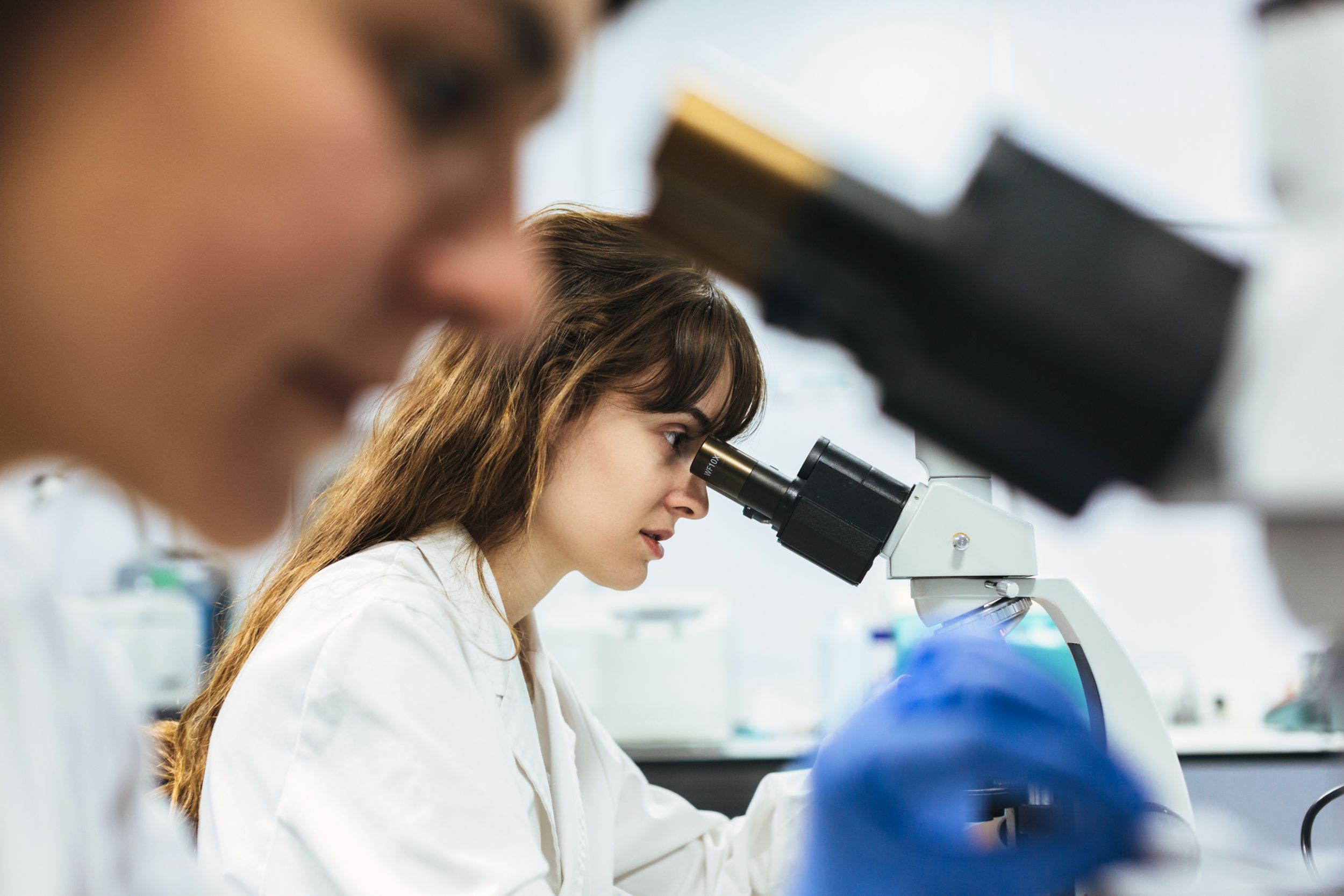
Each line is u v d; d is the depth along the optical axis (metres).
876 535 0.85
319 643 0.84
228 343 0.12
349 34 0.12
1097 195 0.17
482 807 0.78
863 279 0.17
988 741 0.55
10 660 0.22
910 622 2.30
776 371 1.01
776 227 0.18
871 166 0.18
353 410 0.13
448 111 0.13
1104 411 0.16
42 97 0.12
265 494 0.13
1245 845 0.45
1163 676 2.20
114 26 0.12
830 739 0.58
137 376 0.12
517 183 0.13
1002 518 0.84
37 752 0.22
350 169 0.12
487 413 0.99
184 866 0.27
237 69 0.12
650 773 2.12
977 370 0.17
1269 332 0.16
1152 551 2.09
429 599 0.90
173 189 0.12
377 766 0.78
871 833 0.54
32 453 0.13
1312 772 1.85
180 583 2.24
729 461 0.88
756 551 2.70
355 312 0.13
